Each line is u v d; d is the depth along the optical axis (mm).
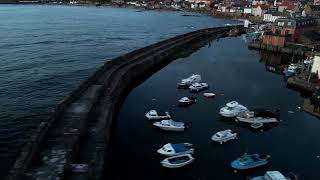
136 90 81875
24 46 127688
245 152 52594
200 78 87750
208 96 76375
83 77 90688
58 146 45062
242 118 62656
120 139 55812
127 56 100812
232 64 111000
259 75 97125
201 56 123438
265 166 49125
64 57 113688
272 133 59562
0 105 68062
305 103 69812
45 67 98625
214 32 183500
